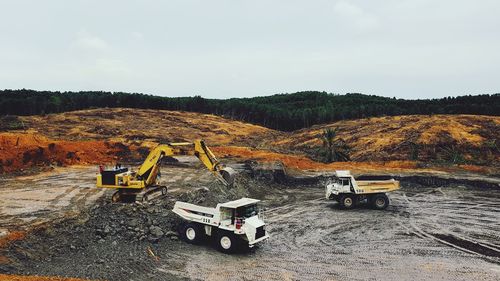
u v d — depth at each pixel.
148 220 20.28
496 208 28.08
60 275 14.55
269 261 17.16
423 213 26.56
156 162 23.06
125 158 42.91
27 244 16.39
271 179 36.44
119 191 22.91
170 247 18.33
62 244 17.25
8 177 31.98
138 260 16.59
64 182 29.80
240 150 49.91
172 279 14.98
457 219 24.95
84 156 40.91
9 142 37.44
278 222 24.19
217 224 18.00
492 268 16.59
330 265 16.81
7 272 14.20
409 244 19.84
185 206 19.09
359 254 18.28
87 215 20.33
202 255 17.58
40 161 37.50
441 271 16.23
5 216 20.09
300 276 15.55
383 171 40.25
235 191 30.19
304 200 30.98
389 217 25.45
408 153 49.47
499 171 40.09
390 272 16.09
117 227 19.38
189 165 39.84
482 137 52.62
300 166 43.72
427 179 37.03
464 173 39.56
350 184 27.94
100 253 16.97
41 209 21.62
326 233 21.80
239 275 15.54
